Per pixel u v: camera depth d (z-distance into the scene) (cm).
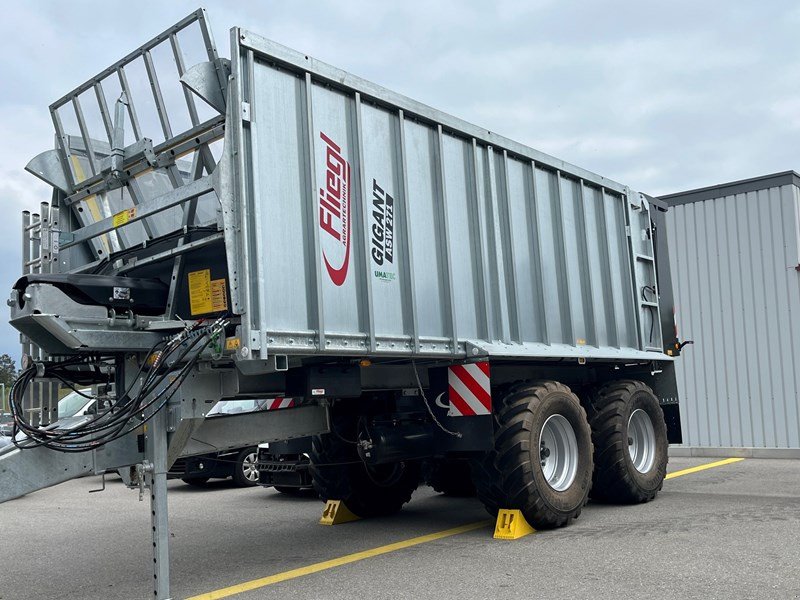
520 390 636
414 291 575
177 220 539
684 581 460
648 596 432
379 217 559
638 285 859
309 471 797
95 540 705
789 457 1205
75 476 437
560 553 545
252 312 453
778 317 1281
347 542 629
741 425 1304
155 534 447
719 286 1343
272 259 474
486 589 459
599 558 525
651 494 775
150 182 559
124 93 569
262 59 487
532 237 713
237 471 1125
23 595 504
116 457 454
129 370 499
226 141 457
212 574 538
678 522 652
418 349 569
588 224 792
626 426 754
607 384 789
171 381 457
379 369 622
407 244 576
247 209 459
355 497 727
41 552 654
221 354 454
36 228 547
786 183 1281
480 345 616
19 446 425
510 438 606
